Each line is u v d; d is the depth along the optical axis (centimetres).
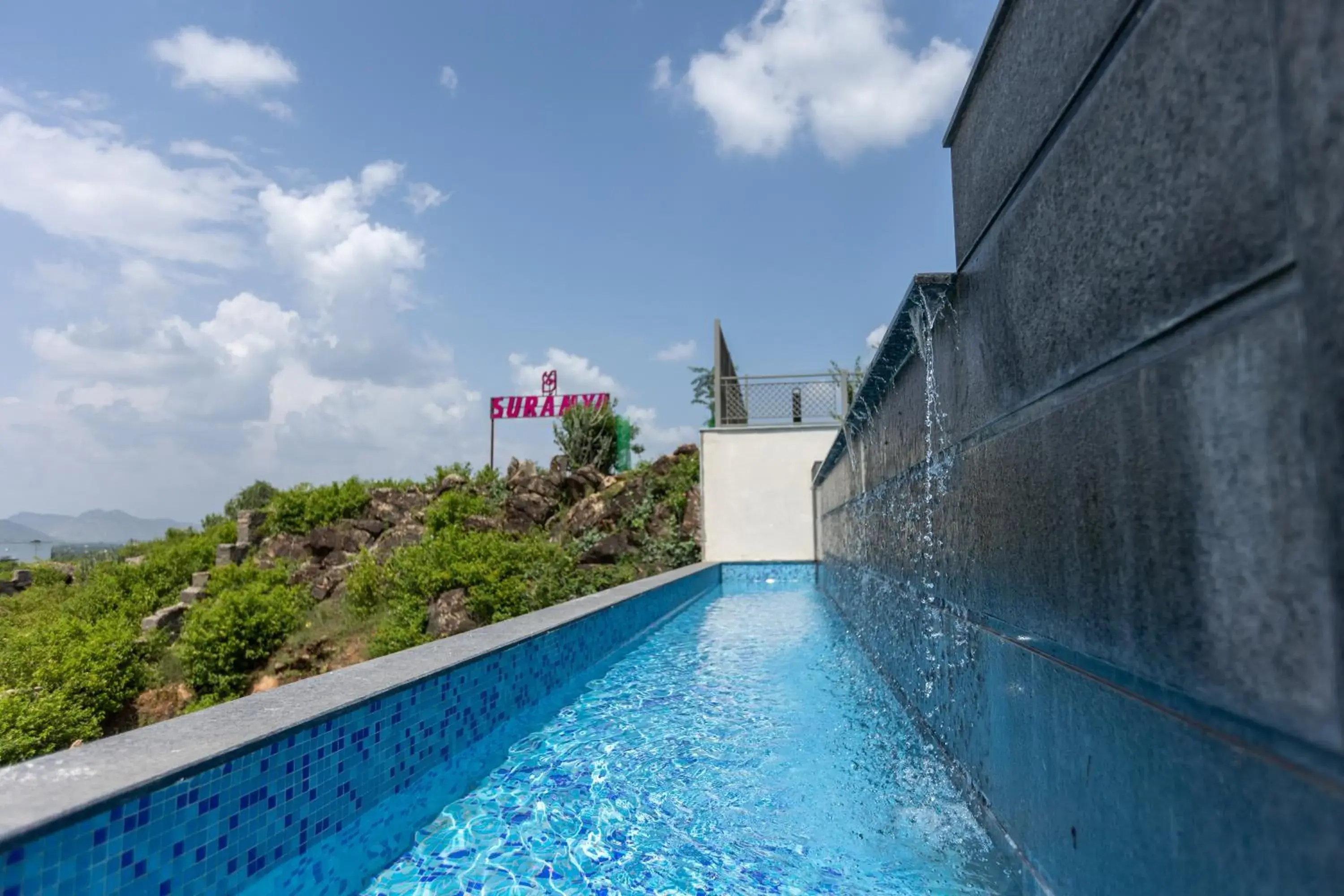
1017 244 190
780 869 238
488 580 1052
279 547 1526
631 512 1480
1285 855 86
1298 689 83
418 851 256
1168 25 109
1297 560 83
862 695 473
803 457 1385
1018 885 204
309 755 247
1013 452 201
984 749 244
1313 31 76
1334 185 74
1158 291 115
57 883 161
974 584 253
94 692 912
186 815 198
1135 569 126
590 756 352
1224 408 98
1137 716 127
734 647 645
